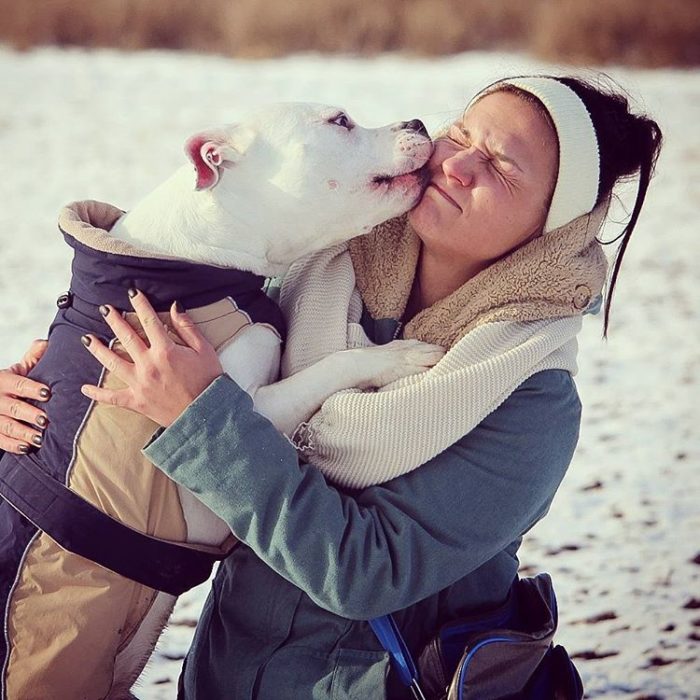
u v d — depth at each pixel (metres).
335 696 2.67
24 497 2.75
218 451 2.56
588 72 3.22
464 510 2.66
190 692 2.88
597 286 2.84
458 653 2.71
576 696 2.84
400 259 3.04
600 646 4.12
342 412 2.71
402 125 3.24
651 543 4.85
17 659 2.73
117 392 2.67
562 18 18.50
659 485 5.40
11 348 6.73
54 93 15.54
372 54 19.02
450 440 2.65
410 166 3.10
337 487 2.79
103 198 10.23
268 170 3.13
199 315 2.86
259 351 2.94
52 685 2.73
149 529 2.76
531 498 2.71
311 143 3.12
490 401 2.66
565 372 2.83
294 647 2.73
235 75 16.86
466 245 2.86
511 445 2.70
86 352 2.81
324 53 19.27
